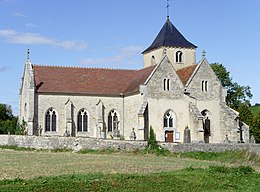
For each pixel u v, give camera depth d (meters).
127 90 77.94
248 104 101.75
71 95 75.56
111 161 49.34
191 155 60.12
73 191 29.75
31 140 66.06
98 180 32.72
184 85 75.12
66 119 74.50
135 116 74.19
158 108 72.69
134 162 48.88
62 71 79.69
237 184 34.25
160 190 31.19
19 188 29.58
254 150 58.56
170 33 85.19
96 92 76.81
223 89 77.06
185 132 71.44
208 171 38.00
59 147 64.62
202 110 75.19
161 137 72.38
